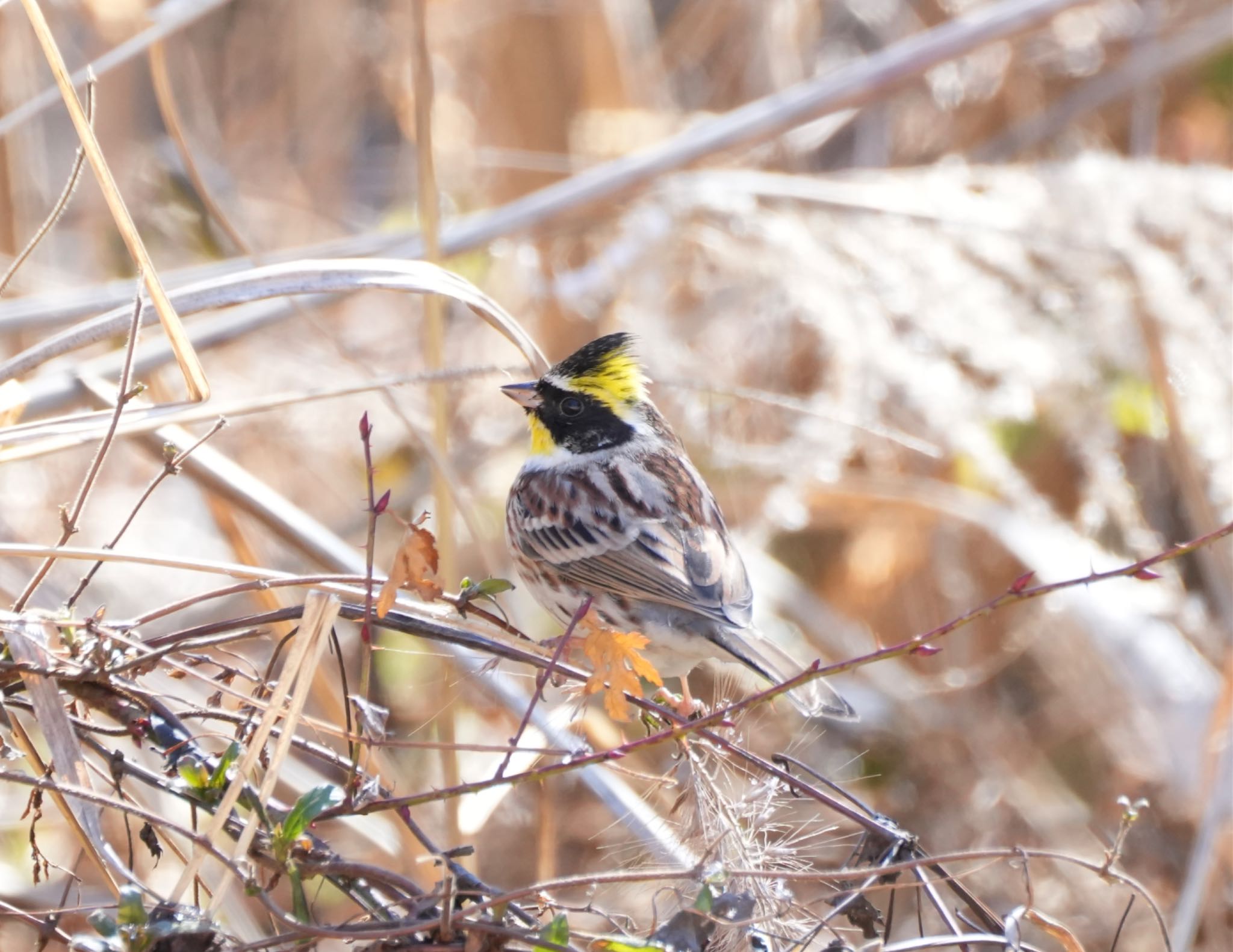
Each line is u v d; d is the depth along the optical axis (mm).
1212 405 11703
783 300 12117
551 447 9617
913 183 12617
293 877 5457
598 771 7980
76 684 5891
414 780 10062
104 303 10266
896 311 11750
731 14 15570
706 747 6297
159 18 9453
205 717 6191
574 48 13906
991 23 12109
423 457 12961
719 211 12000
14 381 7398
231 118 16125
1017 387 11828
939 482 13023
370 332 14438
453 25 15148
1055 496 13445
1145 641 11273
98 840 5711
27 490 12453
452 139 15734
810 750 11828
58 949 8461
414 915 5512
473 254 13203
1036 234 11922
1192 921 9031
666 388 12133
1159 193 12078
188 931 5258
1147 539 12094
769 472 12062
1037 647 12453
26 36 12383
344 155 16109
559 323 12953
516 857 10648
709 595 8742
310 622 5555
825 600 13391
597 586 9070
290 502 12688
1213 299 11961
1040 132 14969
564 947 5277
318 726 5758
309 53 15930
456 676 8664
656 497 9148
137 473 13156
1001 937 5848
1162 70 14664
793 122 11891
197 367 6926
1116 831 11375
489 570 8898
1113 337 11977
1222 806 9922
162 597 12211
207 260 14492
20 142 12406
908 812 11773
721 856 5906
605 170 11578
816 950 6352
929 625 13008
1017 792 11758
